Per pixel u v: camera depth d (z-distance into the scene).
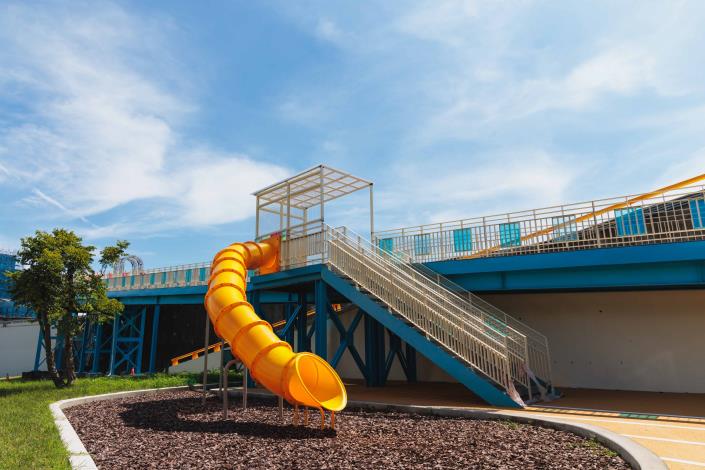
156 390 15.51
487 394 10.34
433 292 12.52
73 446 6.97
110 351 33.50
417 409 9.95
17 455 6.26
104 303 20.30
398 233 16.81
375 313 12.62
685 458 5.81
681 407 10.38
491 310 16.44
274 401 12.55
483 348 10.77
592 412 9.56
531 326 16.77
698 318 13.91
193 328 37.25
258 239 17.81
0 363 35.50
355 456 6.39
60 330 19.38
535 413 9.16
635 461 5.32
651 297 14.75
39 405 11.99
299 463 6.12
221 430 8.64
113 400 13.65
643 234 12.27
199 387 16.53
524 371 11.62
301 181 16.38
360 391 14.31
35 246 18.64
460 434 7.50
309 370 9.55
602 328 15.45
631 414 9.30
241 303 11.47
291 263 15.72
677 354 14.05
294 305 24.25
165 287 29.39
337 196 17.69
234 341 10.55
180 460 6.41
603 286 12.86
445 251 15.67
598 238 12.89
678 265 11.86
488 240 14.88
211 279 13.55
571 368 15.72
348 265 13.60
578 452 6.10
